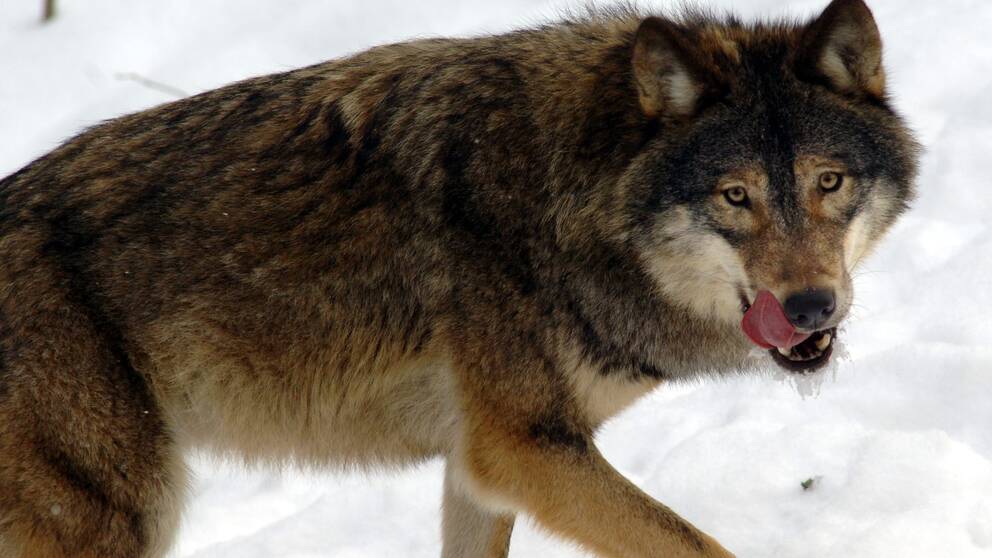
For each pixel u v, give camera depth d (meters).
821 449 14.11
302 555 14.23
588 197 11.48
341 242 11.73
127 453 11.55
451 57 12.19
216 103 12.30
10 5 26.91
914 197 11.82
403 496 15.10
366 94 12.05
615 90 11.55
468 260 11.65
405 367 12.09
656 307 11.77
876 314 16.44
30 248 11.51
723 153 10.89
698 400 15.84
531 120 11.63
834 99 11.07
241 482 15.91
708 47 11.41
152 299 11.67
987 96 19.66
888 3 22.64
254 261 11.72
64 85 24.02
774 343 10.55
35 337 11.32
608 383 11.91
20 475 11.30
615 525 11.72
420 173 11.70
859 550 12.21
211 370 11.94
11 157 22.53
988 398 14.46
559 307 11.61
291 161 11.84
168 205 11.74
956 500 12.76
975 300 16.19
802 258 10.58
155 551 11.83
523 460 11.77
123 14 25.56
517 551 14.05
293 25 24.66
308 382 12.12
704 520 13.59
